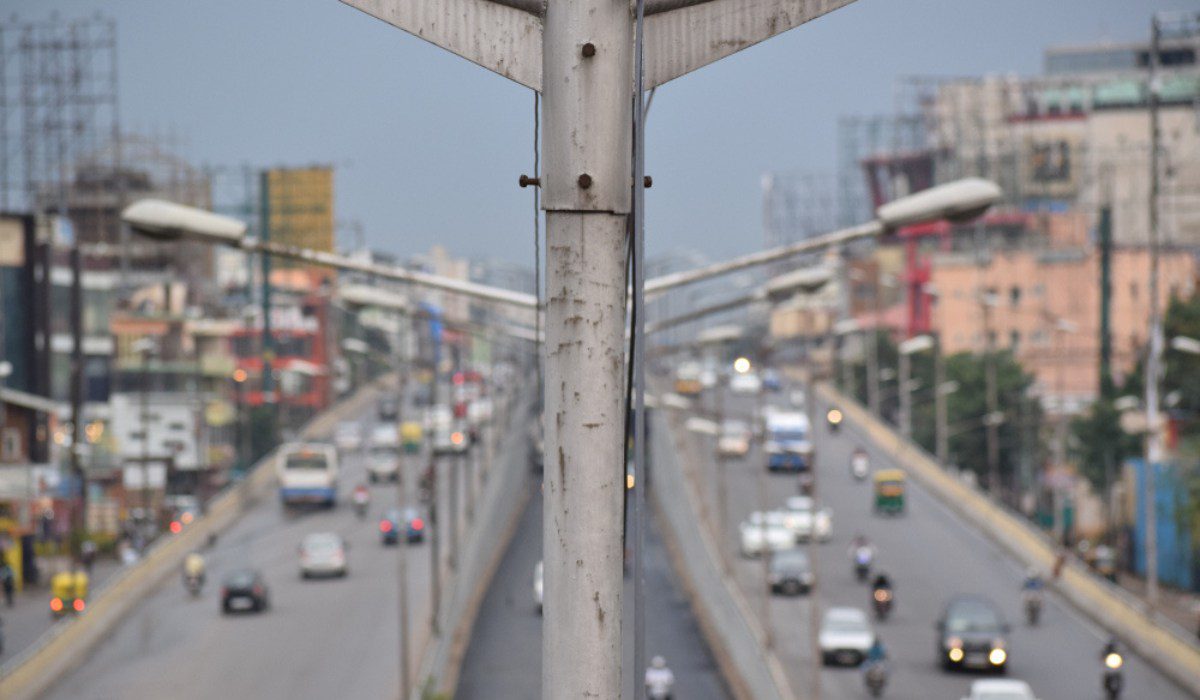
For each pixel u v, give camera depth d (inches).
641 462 410.3
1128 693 3629.4
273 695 3570.4
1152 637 4042.8
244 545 5885.8
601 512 410.6
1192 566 5782.5
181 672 3831.2
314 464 6633.9
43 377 5999.0
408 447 7805.1
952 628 3858.3
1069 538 6692.9
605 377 412.2
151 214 1037.8
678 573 5595.5
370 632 4254.4
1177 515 5871.1
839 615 4092.0
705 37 437.4
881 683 3580.2
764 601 3956.7
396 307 2394.2
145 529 5905.5
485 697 3759.8
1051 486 7470.5
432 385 5044.3
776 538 5516.7
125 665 3944.4
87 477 6663.4
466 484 5659.5
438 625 4062.5
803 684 3759.8
